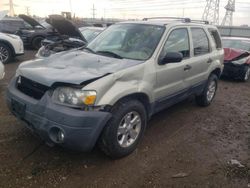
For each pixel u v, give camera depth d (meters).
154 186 3.06
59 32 8.23
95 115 2.94
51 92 3.07
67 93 2.97
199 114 5.48
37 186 2.92
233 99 6.86
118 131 3.35
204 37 5.36
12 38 9.96
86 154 3.58
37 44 14.52
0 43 9.73
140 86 3.53
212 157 3.78
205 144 4.16
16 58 11.26
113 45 4.29
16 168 3.18
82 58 3.83
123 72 3.33
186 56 4.69
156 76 3.84
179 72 4.39
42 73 3.26
